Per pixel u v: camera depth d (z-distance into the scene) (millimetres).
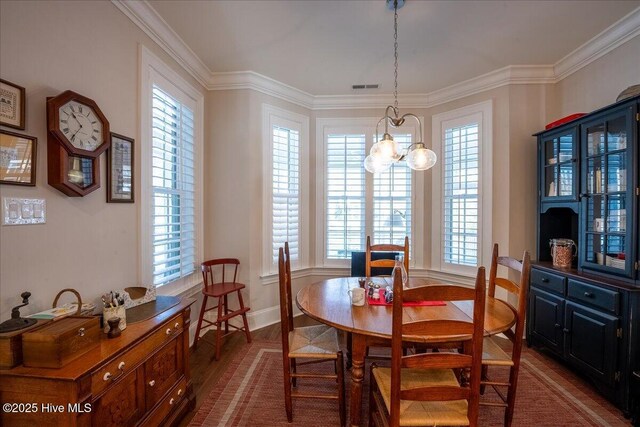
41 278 1450
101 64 1811
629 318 1867
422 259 3631
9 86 1303
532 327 2695
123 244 2002
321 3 2078
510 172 3027
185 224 2799
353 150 3691
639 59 2211
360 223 3695
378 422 1593
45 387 1110
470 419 1222
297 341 1962
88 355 1247
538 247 2830
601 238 2199
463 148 3312
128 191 2033
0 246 1282
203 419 1846
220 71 3088
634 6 2092
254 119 3203
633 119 1918
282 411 1928
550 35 2443
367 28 2361
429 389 1208
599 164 2219
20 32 1352
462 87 3314
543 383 2211
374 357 2312
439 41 2539
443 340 1298
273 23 2301
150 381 1552
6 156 1293
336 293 2074
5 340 1130
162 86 2410
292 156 3562
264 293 3322
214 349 2738
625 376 1872
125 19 2006
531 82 2994
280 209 3445
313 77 3209
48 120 1451
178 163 2652
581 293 2174
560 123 2543
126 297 1774
